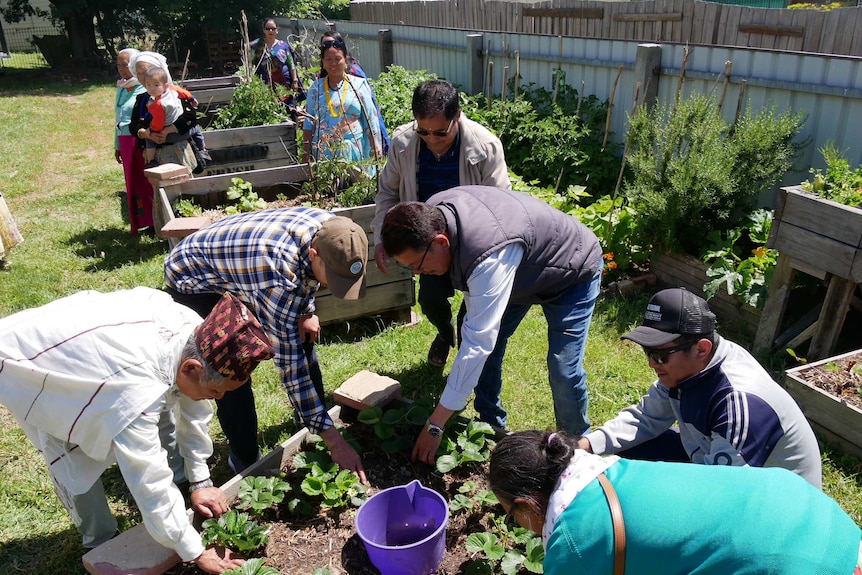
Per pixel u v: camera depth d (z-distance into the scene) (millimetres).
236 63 20188
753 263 4688
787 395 2377
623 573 1773
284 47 9938
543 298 3201
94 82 19516
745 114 5586
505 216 2869
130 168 6828
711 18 7707
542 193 6105
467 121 3758
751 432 2258
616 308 5039
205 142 6855
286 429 3910
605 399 4105
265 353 2336
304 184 5914
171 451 3295
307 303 3016
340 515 3068
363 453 3447
